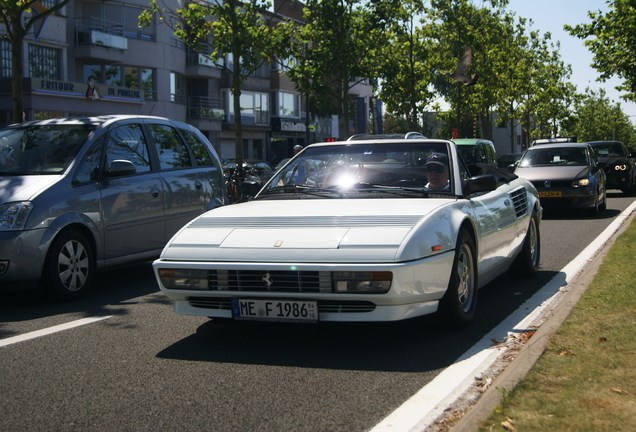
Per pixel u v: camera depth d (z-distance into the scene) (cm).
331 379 472
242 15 2383
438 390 441
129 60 4209
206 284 538
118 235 834
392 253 504
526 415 364
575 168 1677
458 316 578
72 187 784
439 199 614
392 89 3878
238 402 431
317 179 667
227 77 4991
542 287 787
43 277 747
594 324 552
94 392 456
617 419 356
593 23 2731
